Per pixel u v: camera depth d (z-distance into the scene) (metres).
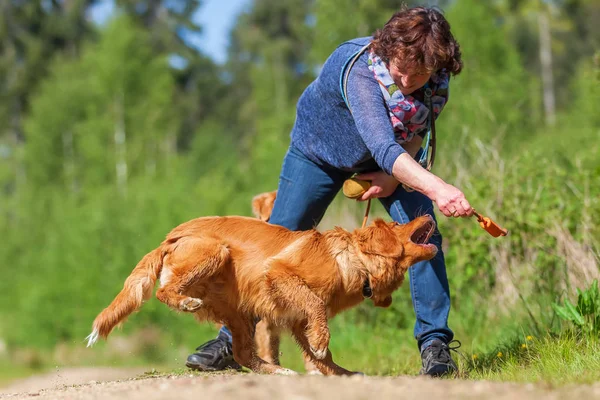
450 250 10.47
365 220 6.98
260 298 6.47
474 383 4.71
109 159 43.84
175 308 6.37
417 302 6.85
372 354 10.37
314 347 6.25
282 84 55.53
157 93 47.81
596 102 20.11
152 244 28.67
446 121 18.00
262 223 6.68
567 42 55.75
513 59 31.09
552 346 6.80
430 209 6.83
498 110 24.84
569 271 8.48
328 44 32.81
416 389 4.41
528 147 12.10
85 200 40.84
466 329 9.63
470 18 31.12
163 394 4.52
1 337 34.41
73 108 51.03
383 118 6.05
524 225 9.95
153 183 34.00
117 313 6.47
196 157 49.19
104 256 29.77
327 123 6.64
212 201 29.41
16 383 18.06
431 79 6.29
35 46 63.62
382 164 5.88
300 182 6.95
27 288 35.66
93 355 25.09
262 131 38.50
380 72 6.14
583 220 9.45
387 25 5.98
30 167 50.88
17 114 63.34
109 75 46.34
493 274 10.21
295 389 4.39
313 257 6.35
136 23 65.50
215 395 4.30
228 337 7.11
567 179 10.37
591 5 56.88
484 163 11.02
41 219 41.66
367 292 6.54
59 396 5.30
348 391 4.33
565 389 4.57
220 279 6.57
